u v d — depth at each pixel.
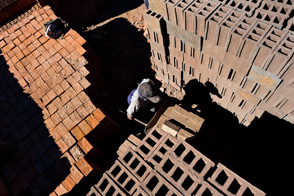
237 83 2.99
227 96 3.52
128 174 2.41
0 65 4.31
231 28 2.27
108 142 4.63
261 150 3.97
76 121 3.51
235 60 2.59
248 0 2.45
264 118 3.18
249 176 3.79
